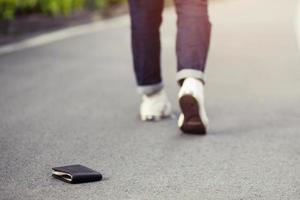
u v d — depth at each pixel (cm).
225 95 629
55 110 565
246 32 1175
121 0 1608
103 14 1421
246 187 355
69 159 411
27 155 420
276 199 337
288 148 438
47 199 335
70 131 488
